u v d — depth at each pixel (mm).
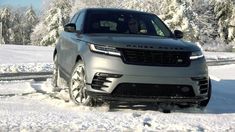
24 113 5625
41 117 5320
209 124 5332
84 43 6547
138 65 5984
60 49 8305
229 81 11742
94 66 6082
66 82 7766
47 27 59625
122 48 6051
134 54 6035
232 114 6375
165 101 6113
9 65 17312
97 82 6055
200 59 6383
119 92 6000
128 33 7367
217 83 11203
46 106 6480
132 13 8008
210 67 19875
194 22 55625
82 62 6488
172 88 6098
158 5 57844
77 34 7297
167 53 6125
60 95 7590
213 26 62562
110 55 6051
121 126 4910
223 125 5309
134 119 5398
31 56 24562
